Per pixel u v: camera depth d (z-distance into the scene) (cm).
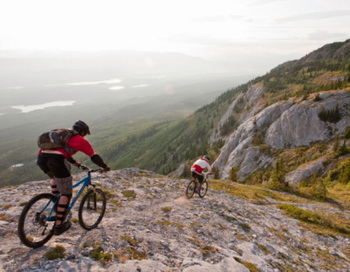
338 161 5184
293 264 807
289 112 8662
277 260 788
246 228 1029
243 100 19025
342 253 1088
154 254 577
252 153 8556
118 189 1170
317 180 4884
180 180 1742
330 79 15925
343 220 1812
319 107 8119
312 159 6488
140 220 795
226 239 834
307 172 5422
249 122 10619
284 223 1310
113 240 589
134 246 586
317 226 1447
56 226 529
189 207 1116
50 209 543
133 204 981
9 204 763
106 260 494
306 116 8144
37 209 636
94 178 1296
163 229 764
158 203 1080
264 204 1777
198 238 765
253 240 902
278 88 17300
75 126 535
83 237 580
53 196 545
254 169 8038
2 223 604
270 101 14525
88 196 651
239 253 748
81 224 600
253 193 2170
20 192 935
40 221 525
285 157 7388
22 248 503
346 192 3441
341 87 11156
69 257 483
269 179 5250
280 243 977
